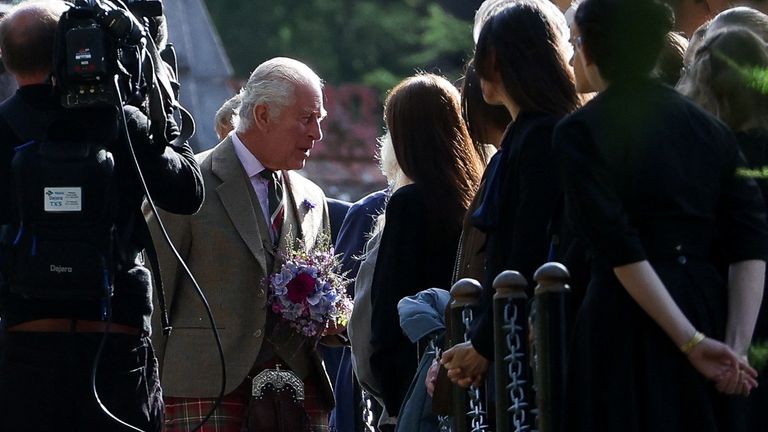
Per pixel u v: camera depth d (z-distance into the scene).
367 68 103.25
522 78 15.21
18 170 15.56
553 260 14.33
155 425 16.30
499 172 15.21
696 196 13.13
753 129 14.58
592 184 12.90
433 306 17.19
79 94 15.55
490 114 17.45
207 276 19.30
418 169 18.03
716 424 13.05
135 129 16.02
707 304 13.05
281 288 19.25
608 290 13.06
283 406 19.27
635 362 12.94
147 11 16.70
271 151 19.70
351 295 22.03
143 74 15.99
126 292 15.96
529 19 15.37
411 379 17.98
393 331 17.97
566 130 13.15
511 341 14.20
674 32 17.36
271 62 19.97
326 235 20.44
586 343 13.03
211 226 19.33
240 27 103.25
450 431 16.58
